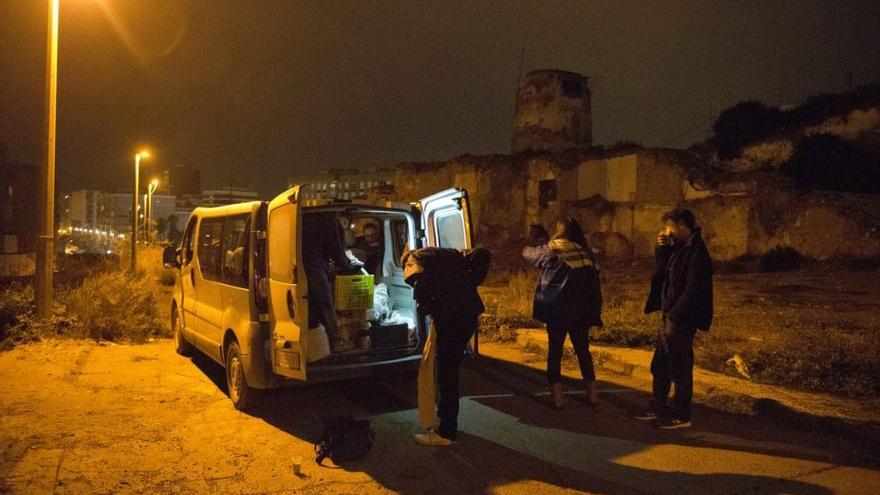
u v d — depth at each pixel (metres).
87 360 8.28
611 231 26.22
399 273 7.38
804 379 7.14
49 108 10.16
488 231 31.33
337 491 4.57
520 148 35.72
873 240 18.95
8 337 9.13
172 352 9.05
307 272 6.14
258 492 4.54
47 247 9.95
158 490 4.53
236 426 5.97
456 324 5.51
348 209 6.48
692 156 25.70
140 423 5.96
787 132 26.50
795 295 14.73
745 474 4.89
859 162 23.31
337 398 6.97
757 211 22.16
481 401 6.91
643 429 5.97
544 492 4.58
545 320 6.50
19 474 4.71
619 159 26.30
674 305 5.77
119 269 17.30
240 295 6.44
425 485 4.69
